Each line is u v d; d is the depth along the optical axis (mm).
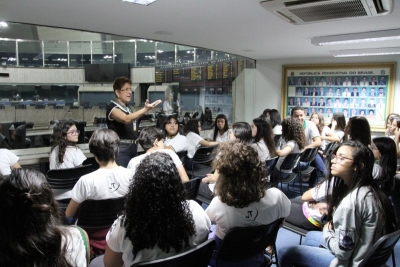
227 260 1477
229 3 2400
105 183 1776
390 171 2340
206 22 3049
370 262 1358
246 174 1462
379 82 5523
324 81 5949
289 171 3631
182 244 1196
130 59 7105
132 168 2211
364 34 3492
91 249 1785
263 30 3422
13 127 4441
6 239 833
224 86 6621
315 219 2051
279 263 1830
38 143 4414
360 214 1431
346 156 1553
